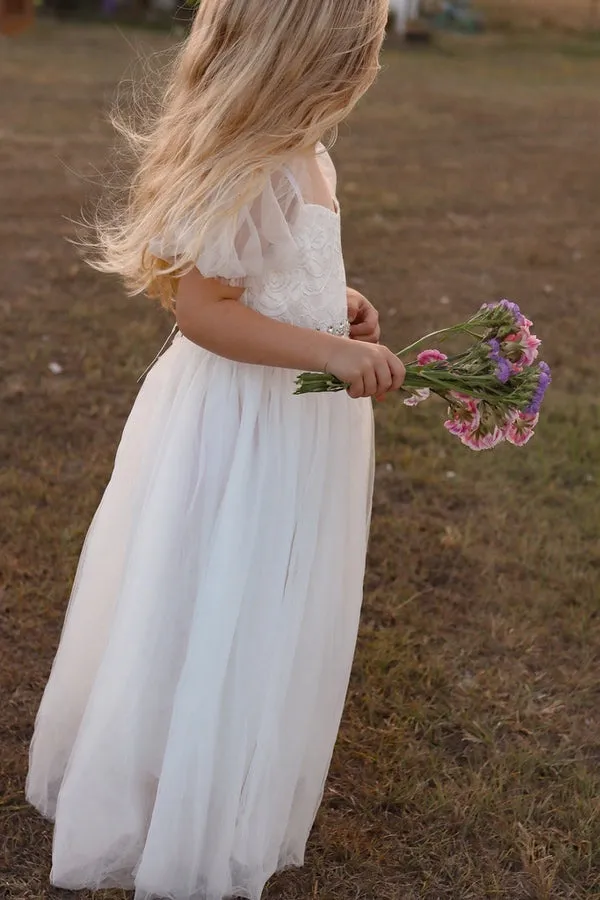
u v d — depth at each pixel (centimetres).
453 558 339
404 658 288
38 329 500
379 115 1158
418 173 898
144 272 193
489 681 282
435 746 258
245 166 172
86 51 1457
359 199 796
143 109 240
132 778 199
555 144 1058
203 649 187
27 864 218
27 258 611
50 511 346
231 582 187
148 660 193
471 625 307
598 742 262
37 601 302
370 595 316
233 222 172
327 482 198
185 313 183
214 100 176
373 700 269
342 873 220
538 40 2016
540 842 229
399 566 333
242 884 205
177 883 199
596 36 2098
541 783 248
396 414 435
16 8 1456
